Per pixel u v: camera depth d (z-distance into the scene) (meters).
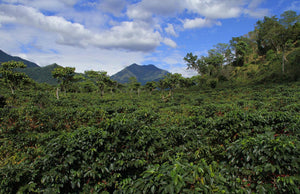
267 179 2.87
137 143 3.73
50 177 3.03
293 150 2.68
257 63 59.25
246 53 66.56
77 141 3.45
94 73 39.75
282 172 2.68
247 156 2.98
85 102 24.66
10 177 2.94
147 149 3.94
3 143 6.31
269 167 2.70
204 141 4.69
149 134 4.07
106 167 3.41
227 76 61.41
